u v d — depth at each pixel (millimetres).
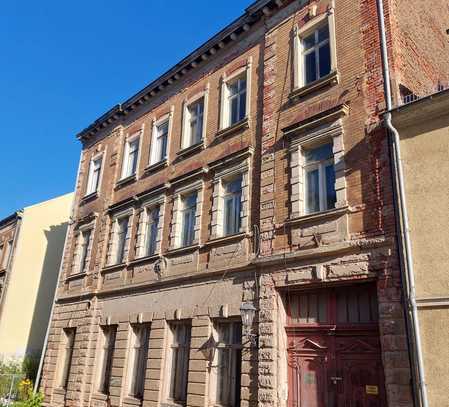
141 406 13328
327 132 10672
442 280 7867
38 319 25859
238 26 14695
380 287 8609
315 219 10219
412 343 7824
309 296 10250
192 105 16578
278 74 12867
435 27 12812
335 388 9102
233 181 13445
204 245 13219
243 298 11383
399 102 9766
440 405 7262
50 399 17656
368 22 10875
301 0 12961
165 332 13570
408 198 8750
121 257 17219
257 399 9992
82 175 22266
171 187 15586
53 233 28234
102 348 16422
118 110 20391
